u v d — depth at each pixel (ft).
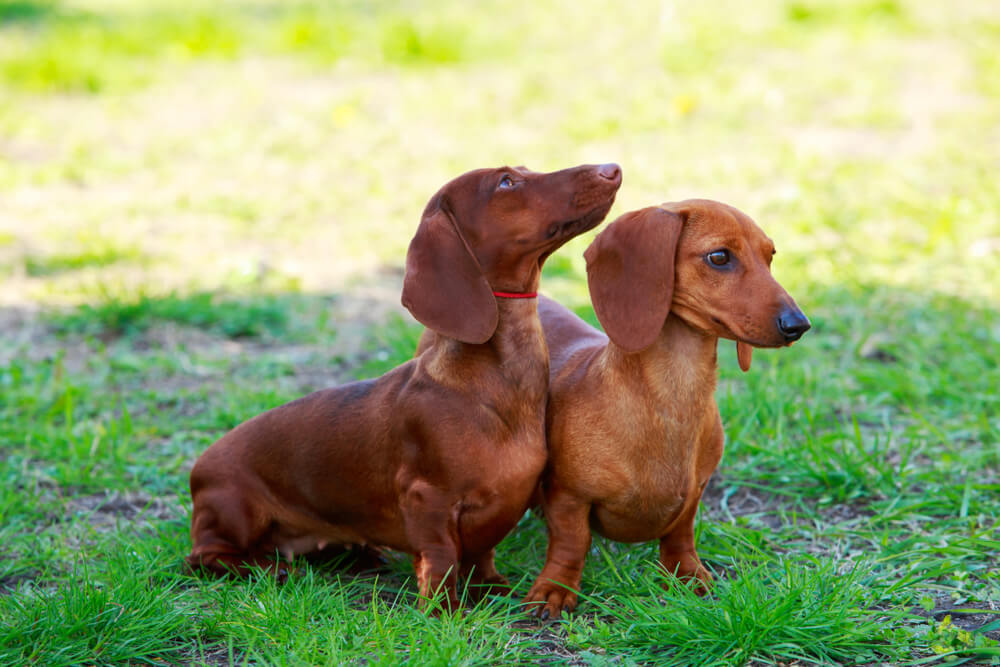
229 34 75.36
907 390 25.71
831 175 45.03
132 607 16.39
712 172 46.34
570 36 74.90
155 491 22.79
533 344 16.98
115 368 30.12
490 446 16.53
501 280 16.88
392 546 18.39
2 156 53.06
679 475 16.70
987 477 21.71
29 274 37.83
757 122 54.39
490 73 66.74
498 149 51.83
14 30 80.33
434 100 61.26
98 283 34.27
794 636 15.28
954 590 17.31
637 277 15.88
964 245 36.52
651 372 16.43
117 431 25.52
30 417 26.32
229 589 17.51
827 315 31.32
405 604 17.29
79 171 50.83
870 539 19.62
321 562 19.61
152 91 65.57
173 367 29.89
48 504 22.02
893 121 52.90
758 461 22.67
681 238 15.93
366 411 17.88
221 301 35.01
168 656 15.88
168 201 46.73
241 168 51.37
